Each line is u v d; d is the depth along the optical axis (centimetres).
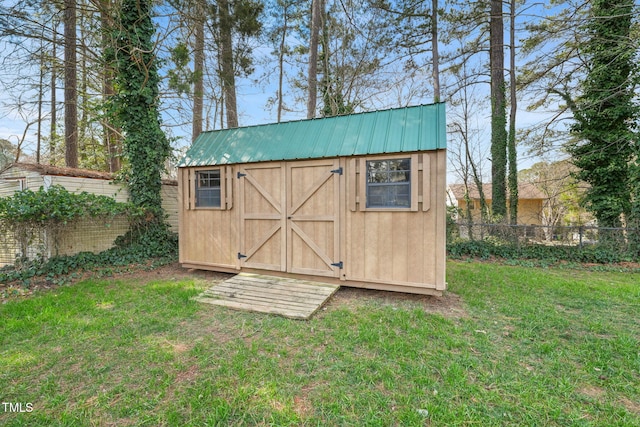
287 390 232
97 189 768
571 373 254
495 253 817
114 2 727
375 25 1220
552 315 385
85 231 682
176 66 832
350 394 227
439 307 421
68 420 201
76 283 537
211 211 605
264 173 552
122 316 380
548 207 1742
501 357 281
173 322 365
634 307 415
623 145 782
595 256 747
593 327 347
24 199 555
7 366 265
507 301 444
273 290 477
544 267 706
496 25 1088
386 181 461
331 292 466
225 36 1013
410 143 443
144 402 219
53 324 354
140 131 774
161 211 806
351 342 312
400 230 452
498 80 1081
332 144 506
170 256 761
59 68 976
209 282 555
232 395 226
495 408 211
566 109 1000
